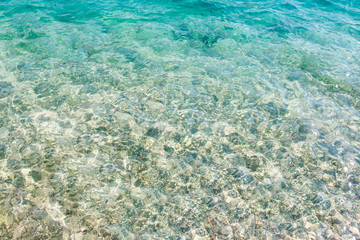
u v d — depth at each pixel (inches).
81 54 273.7
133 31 323.9
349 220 141.5
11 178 149.9
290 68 269.0
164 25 341.4
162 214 138.9
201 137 185.2
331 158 174.7
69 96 214.1
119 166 161.6
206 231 133.3
